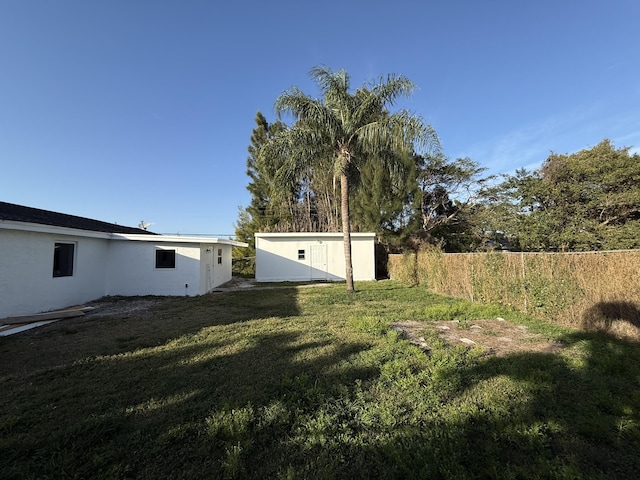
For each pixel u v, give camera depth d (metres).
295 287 14.66
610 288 5.61
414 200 18.12
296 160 11.26
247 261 23.98
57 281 8.79
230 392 3.39
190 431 2.66
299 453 2.37
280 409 2.94
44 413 2.99
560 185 15.97
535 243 15.83
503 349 4.89
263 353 4.71
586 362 4.21
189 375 3.89
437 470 2.12
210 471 2.18
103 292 11.33
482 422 2.78
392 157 11.50
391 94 11.05
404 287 13.76
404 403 3.10
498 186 22.08
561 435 2.59
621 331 5.40
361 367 4.06
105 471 2.20
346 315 7.57
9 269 7.23
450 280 11.18
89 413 2.99
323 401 3.12
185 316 7.76
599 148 16.33
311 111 10.73
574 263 6.26
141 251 11.81
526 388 3.42
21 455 2.37
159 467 2.24
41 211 10.95
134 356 4.67
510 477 2.08
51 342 5.45
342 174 11.61
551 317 6.70
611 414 2.92
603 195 14.71
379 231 18.66
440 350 4.71
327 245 18.38
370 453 2.37
